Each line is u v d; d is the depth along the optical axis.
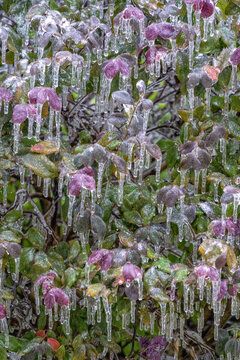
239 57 1.67
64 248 1.76
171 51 1.70
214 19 1.72
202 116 1.71
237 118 1.72
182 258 1.74
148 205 1.70
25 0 1.76
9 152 1.66
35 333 1.74
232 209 1.67
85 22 1.68
